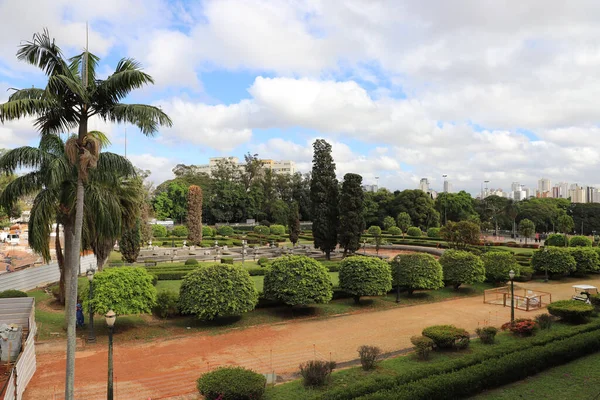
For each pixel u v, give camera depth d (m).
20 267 23.83
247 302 15.90
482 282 24.84
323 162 33.78
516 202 68.69
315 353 13.08
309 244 45.78
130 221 18.00
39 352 12.77
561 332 13.06
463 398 9.13
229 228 52.00
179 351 13.20
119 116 9.27
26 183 13.83
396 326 16.27
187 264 27.95
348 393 8.59
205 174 80.69
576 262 26.77
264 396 9.34
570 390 9.54
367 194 67.44
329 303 19.53
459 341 12.73
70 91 8.77
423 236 52.72
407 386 8.71
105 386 10.44
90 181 13.52
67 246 15.44
